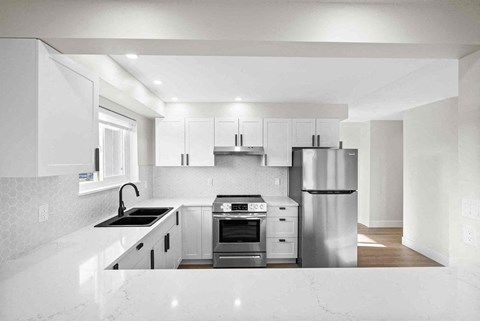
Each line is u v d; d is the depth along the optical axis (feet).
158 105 11.82
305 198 11.34
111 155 10.34
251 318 2.93
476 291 3.57
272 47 4.98
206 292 3.52
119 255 5.23
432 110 12.67
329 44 4.81
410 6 4.75
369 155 18.94
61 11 4.48
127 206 10.84
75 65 5.04
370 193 18.94
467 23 4.74
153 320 2.88
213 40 4.68
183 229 11.93
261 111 13.00
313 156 11.36
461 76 5.35
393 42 4.73
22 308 3.13
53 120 4.50
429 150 12.86
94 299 3.34
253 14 4.70
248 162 14.19
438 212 12.31
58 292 3.54
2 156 4.19
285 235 12.05
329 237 11.36
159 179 14.05
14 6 4.40
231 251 11.69
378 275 4.11
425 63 7.76
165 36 4.62
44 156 4.30
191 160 12.84
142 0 4.62
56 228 6.40
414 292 3.54
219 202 11.76
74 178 7.15
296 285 3.75
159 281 3.87
